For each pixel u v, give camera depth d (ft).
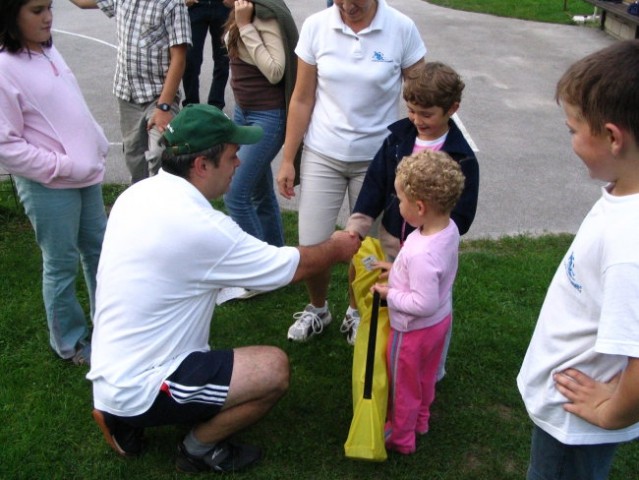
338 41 10.04
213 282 8.27
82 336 11.27
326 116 10.47
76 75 29.58
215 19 21.93
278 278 8.54
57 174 9.69
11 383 10.62
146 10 13.75
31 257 14.37
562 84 5.20
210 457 8.91
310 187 10.91
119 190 18.22
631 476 8.97
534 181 19.69
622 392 5.11
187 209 7.97
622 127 4.84
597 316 5.35
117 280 8.02
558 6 45.06
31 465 9.03
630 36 34.50
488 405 10.31
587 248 5.30
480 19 42.11
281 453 9.36
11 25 9.07
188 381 8.19
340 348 11.66
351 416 10.06
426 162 7.91
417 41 10.29
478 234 16.37
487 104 26.66
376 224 11.06
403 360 8.66
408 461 9.25
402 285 8.45
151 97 14.40
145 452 9.28
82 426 9.78
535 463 6.52
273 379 8.59
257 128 8.52
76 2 14.84
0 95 9.14
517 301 13.01
